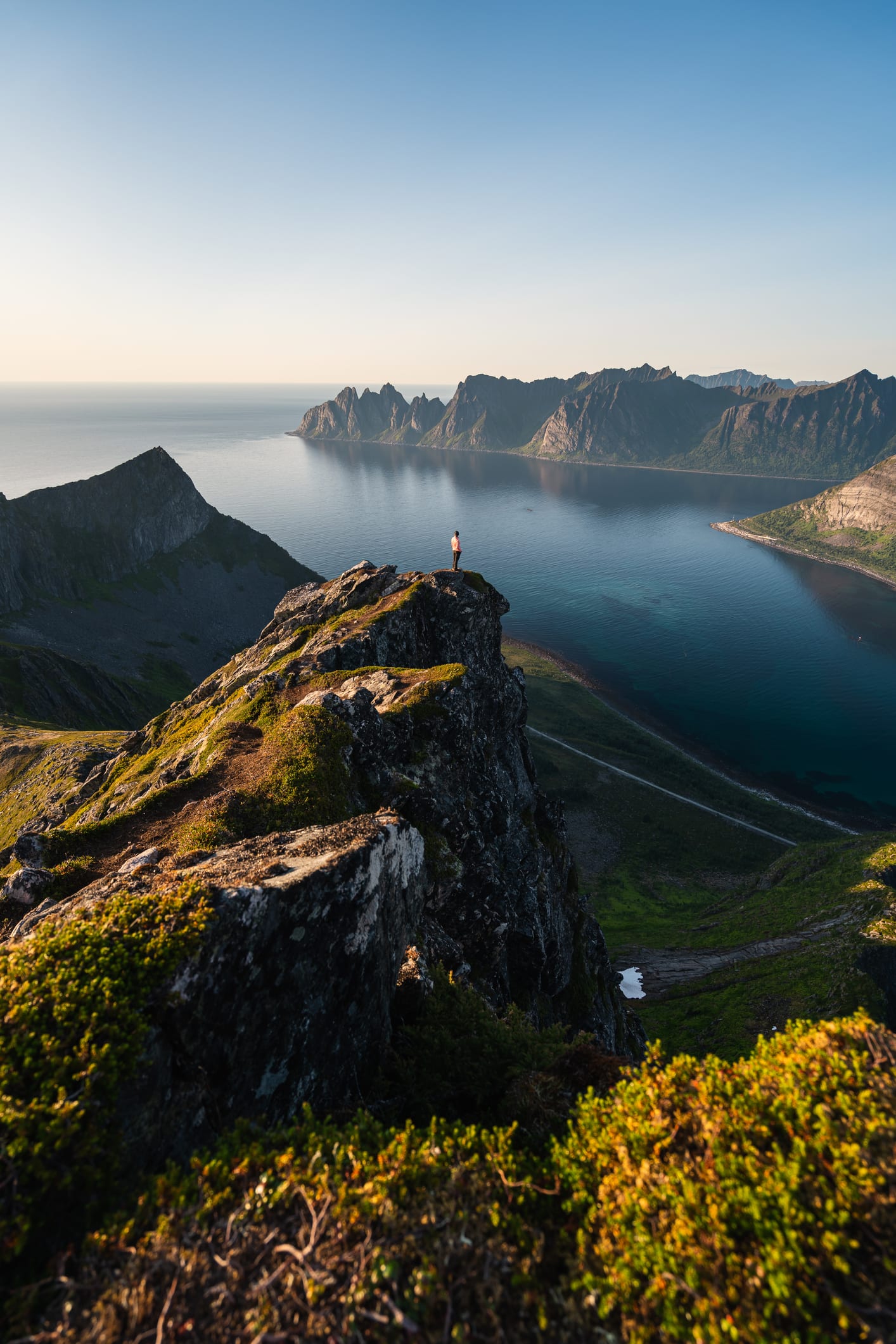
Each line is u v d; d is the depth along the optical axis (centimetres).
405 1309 673
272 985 1214
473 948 2928
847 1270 652
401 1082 1459
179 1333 654
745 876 14288
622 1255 734
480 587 6288
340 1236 735
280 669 4888
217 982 1112
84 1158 835
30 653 15462
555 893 4491
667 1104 927
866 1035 948
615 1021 5081
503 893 3316
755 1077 940
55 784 8331
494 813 3844
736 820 16550
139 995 1012
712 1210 730
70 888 2078
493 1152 924
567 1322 686
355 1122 1008
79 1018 952
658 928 11744
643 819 16100
